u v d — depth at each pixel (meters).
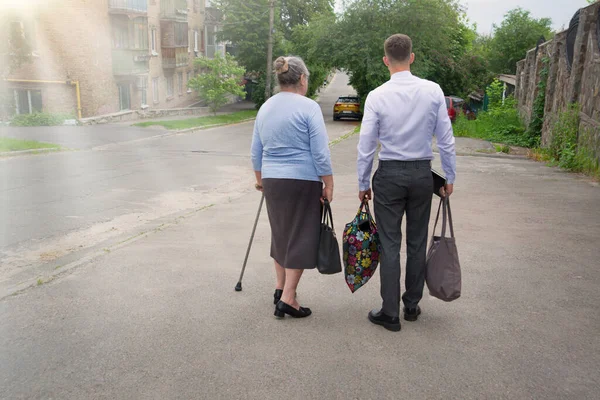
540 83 18.70
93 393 2.74
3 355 3.12
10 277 4.82
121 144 19.56
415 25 32.66
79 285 4.32
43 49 26.88
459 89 37.12
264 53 42.59
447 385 2.82
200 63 35.12
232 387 2.80
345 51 33.06
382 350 3.21
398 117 3.34
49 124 24.58
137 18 32.38
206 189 10.26
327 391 2.77
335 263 3.62
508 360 3.08
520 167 12.73
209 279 4.48
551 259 4.91
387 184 3.40
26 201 8.77
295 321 3.64
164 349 3.22
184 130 25.94
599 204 7.70
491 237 5.72
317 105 3.53
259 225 6.60
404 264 4.85
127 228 6.96
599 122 11.09
